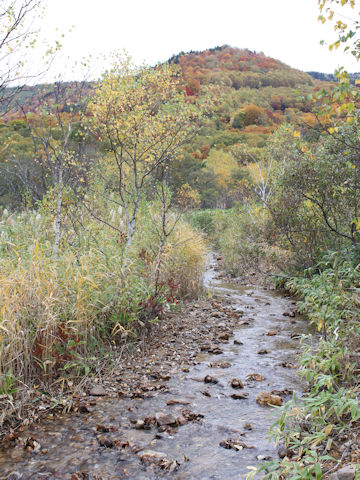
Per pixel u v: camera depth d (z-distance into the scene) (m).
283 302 8.52
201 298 8.76
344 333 3.99
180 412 3.78
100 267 5.65
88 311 4.91
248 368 4.91
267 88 86.25
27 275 4.67
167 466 2.89
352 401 2.78
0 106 6.46
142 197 9.09
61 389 4.15
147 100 7.88
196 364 5.08
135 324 5.78
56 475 2.83
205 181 40.81
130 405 3.95
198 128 7.84
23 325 4.23
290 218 8.61
